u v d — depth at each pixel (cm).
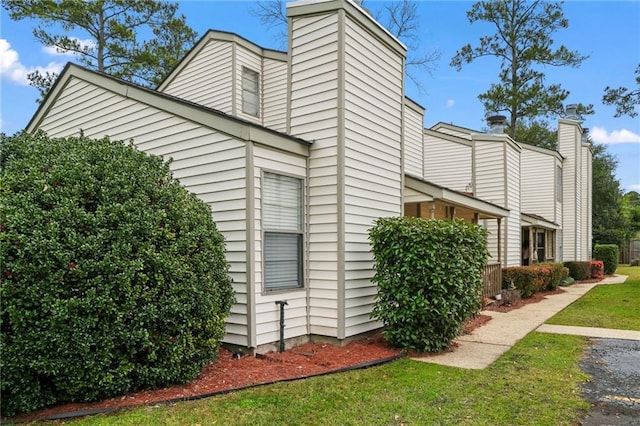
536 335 693
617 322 815
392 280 580
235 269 550
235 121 552
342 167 603
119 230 378
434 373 479
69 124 793
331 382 441
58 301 343
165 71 1788
